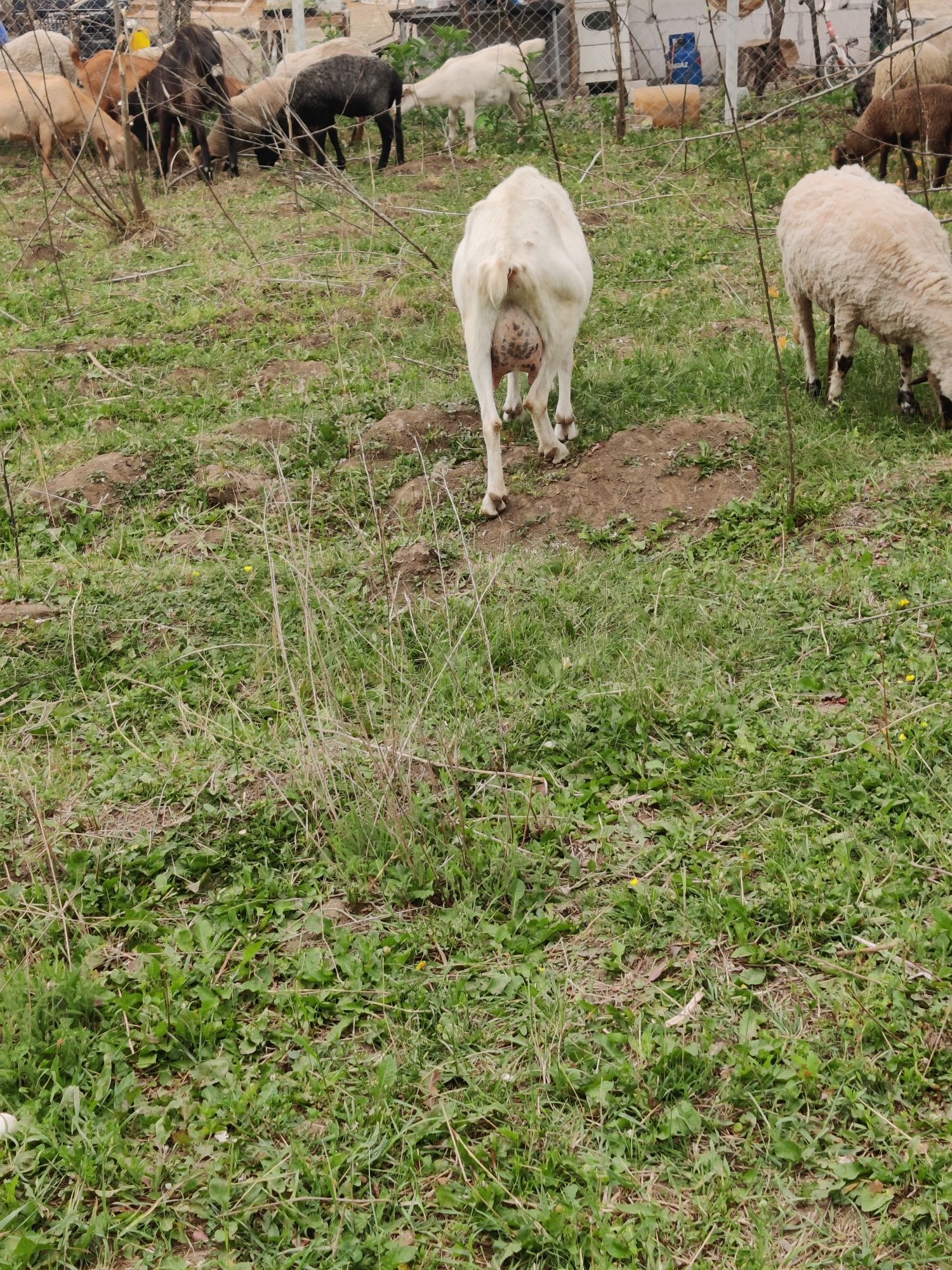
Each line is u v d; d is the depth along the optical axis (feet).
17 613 17.17
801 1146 8.87
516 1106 9.46
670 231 32.73
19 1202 8.98
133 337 27.71
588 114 49.37
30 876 12.55
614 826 12.41
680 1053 9.57
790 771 12.70
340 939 11.23
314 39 59.41
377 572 17.52
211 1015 10.49
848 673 14.24
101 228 36.88
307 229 35.53
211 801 13.37
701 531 17.97
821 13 49.52
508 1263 8.38
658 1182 8.81
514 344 17.98
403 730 13.78
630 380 22.41
